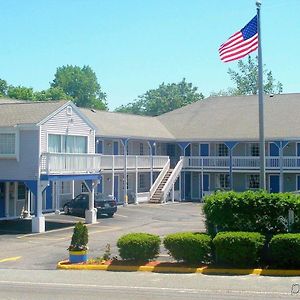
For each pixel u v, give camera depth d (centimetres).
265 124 5103
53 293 1527
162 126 5606
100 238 2752
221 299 1408
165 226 3278
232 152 5206
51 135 3306
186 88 13038
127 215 3928
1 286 1650
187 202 5103
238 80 9806
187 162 5328
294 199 1911
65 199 4138
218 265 1877
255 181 5116
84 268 1973
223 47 2441
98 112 5075
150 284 1644
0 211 3562
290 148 5028
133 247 1967
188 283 1645
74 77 11912
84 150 3650
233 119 5381
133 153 5169
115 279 1742
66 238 2809
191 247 1900
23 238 2809
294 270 1770
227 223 1970
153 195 4988
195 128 5438
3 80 9544
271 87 9581
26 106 3441
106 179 4709
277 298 1406
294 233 1861
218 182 5312
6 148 3180
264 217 1933
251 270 1797
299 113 5147
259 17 2336
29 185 3120
